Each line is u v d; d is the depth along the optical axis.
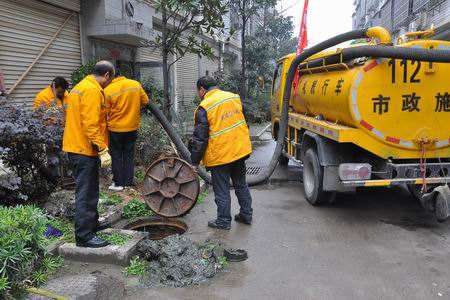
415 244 4.50
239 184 5.07
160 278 3.69
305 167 6.28
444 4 13.19
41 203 5.07
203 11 7.45
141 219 5.15
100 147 3.79
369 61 4.79
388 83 4.84
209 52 7.69
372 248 4.39
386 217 5.44
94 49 10.12
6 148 4.18
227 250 4.14
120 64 11.30
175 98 15.18
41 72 8.45
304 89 6.73
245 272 3.84
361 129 4.93
